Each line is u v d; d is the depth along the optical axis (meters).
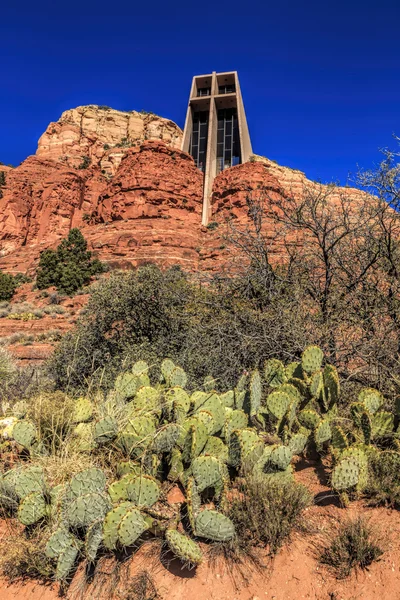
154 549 2.72
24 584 2.63
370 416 3.74
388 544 2.62
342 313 6.31
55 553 2.57
